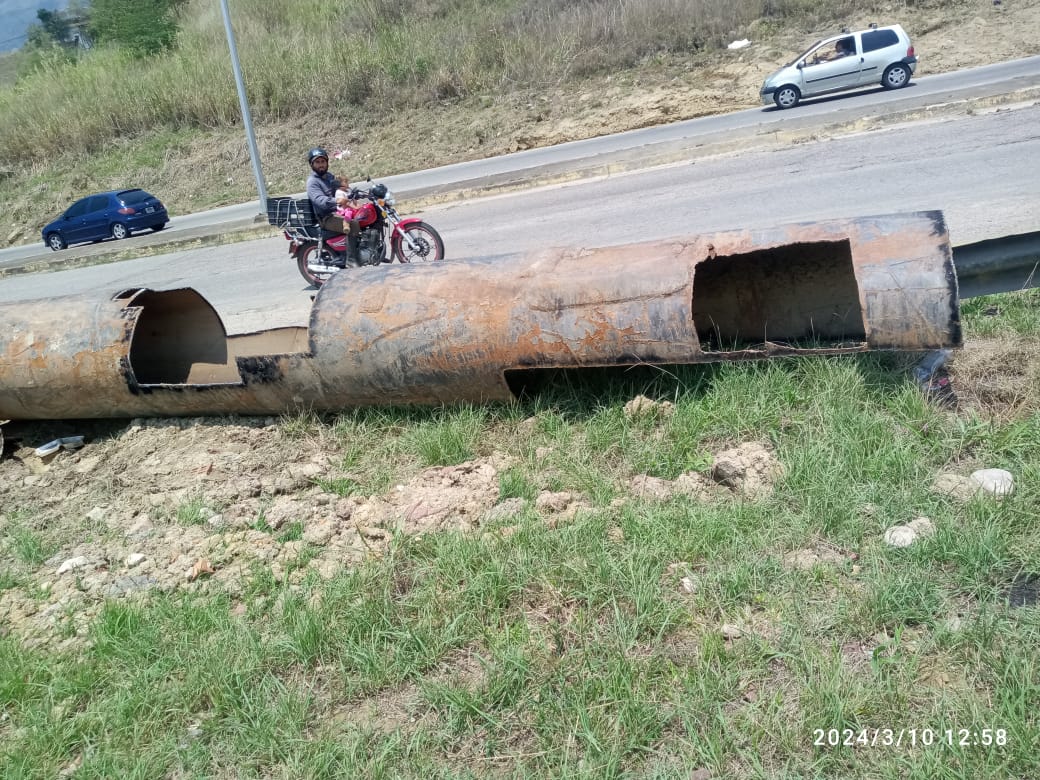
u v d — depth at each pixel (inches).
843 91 794.8
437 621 136.6
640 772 106.7
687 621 129.0
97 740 124.6
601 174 561.9
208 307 255.6
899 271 166.7
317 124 1072.2
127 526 185.8
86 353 220.1
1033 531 135.7
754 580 134.6
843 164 437.7
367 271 210.5
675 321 176.9
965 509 142.6
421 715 121.3
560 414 194.9
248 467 199.5
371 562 153.6
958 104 507.5
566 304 183.9
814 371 187.3
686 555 143.0
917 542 135.0
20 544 184.7
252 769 115.6
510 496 170.1
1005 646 114.7
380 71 1088.2
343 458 198.1
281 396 209.9
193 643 139.9
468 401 201.2
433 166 901.8
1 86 1676.9
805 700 112.3
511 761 111.5
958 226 289.0
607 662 122.4
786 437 172.6
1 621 158.6
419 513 167.9
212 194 1018.1
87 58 1454.2
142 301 242.7
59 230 888.3
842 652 120.6
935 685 112.6
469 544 151.4
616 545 148.1
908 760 102.7
